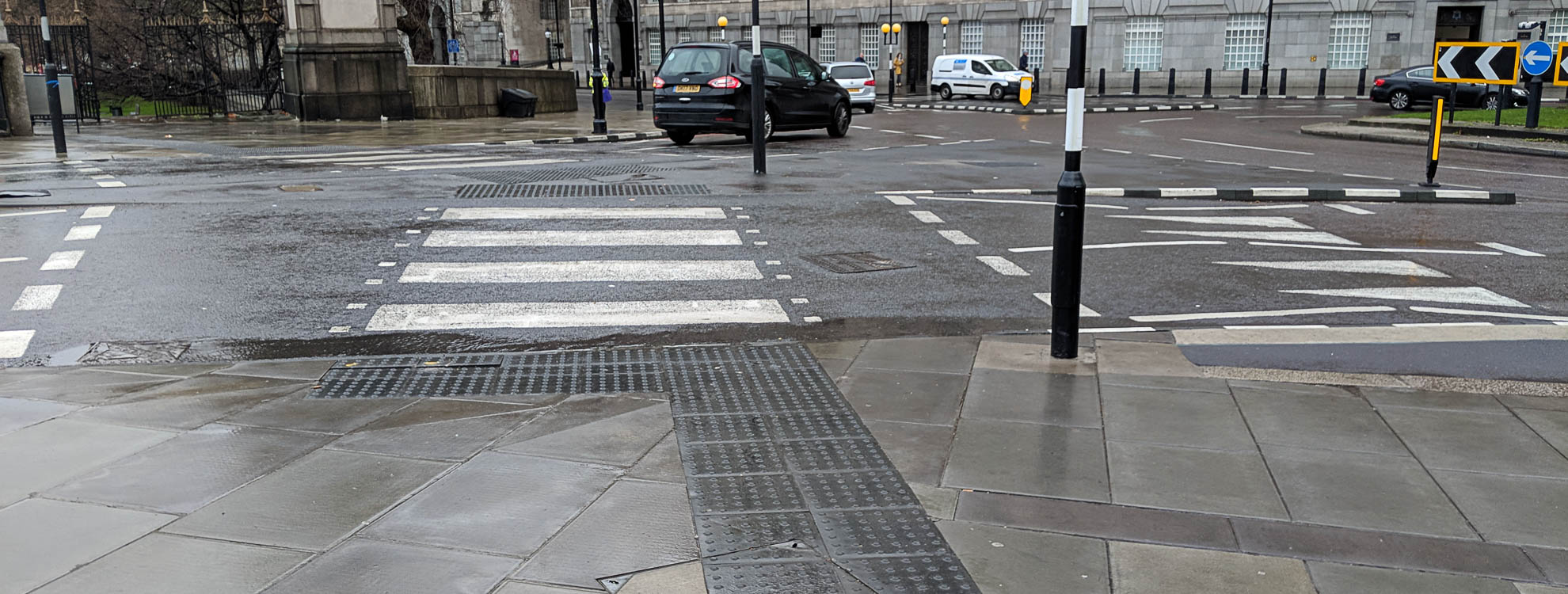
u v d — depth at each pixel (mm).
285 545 3510
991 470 4254
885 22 53469
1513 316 7152
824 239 9656
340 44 26828
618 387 5367
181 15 34531
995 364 5781
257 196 11844
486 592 3203
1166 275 8344
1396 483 4145
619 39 63906
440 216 10547
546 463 4258
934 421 4855
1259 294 7758
